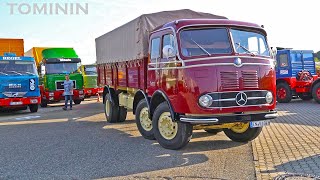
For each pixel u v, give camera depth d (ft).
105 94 42.96
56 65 68.54
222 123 23.62
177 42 24.62
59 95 67.26
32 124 42.29
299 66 61.21
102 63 43.83
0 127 40.55
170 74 25.27
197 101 23.20
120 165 21.91
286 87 60.64
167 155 24.22
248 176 19.03
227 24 25.46
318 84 57.57
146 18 30.12
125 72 35.04
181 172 20.15
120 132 34.32
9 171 21.12
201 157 23.47
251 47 25.48
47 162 23.06
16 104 54.54
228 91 23.32
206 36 25.05
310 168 19.83
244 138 27.25
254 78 24.13
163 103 26.45
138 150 26.03
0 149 27.45
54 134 33.99
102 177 19.57
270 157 22.53
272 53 26.12
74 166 21.93
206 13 31.78
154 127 26.71
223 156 23.59
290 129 32.12
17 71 55.57
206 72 23.29
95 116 48.55
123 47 35.17
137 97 32.14
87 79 75.77
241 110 23.57
